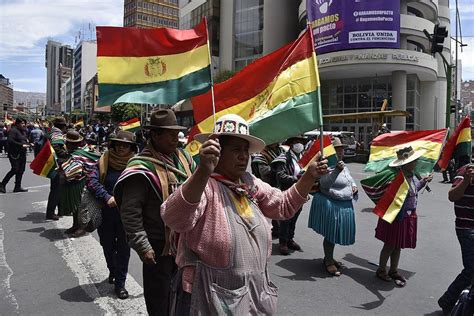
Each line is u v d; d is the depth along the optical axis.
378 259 6.13
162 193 3.15
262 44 49.47
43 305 4.32
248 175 2.57
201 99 3.94
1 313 4.12
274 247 6.72
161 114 3.27
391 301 4.64
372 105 37.25
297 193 2.54
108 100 3.72
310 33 3.28
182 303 2.27
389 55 32.56
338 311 4.35
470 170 4.02
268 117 3.29
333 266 5.52
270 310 2.32
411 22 33.75
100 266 5.54
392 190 4.95
